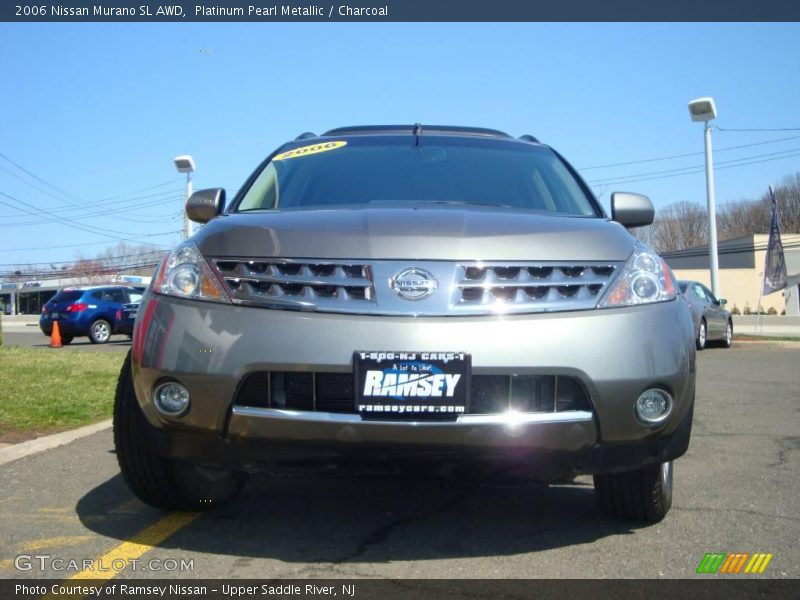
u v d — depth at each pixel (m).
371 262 2.87
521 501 3.88
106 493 3.97
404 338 2.73
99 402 6.59
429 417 2.72
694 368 3.06
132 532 3.35
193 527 3.43
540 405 2.79
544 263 2.93
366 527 3.44
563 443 2.78
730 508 3.78
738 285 51.59
